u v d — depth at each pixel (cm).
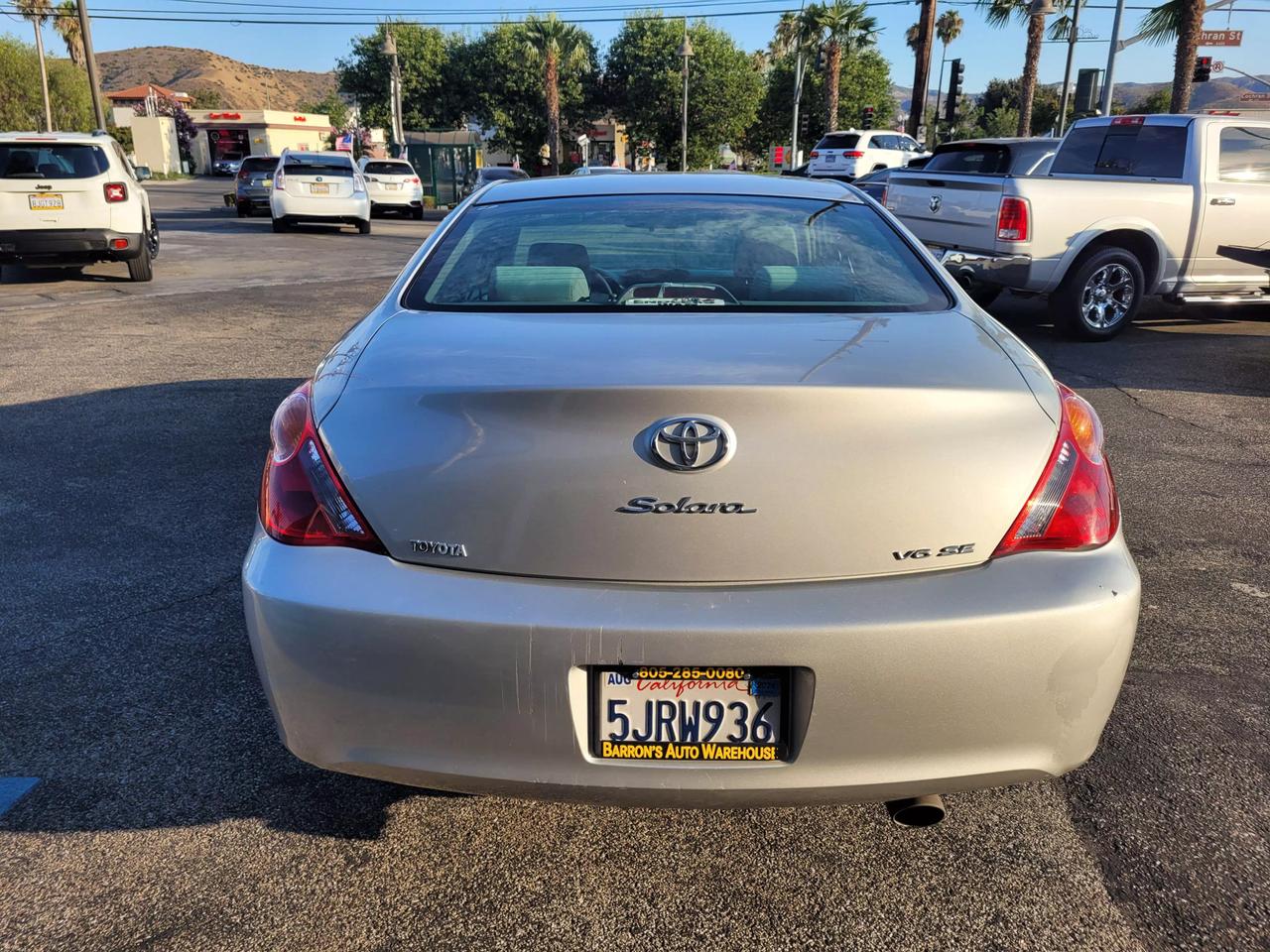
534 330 207
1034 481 177
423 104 6003
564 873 211
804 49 3859
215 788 237
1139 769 245
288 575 177
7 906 198
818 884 207
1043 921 196
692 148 5569
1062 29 2800
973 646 169
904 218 927
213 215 2584
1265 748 254
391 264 1424
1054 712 176
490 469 171
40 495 440
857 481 170
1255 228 848
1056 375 704
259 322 906
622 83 5709
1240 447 530
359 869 211
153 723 263
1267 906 199
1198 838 220
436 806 232
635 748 174
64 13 5544
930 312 227
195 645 306
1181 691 281
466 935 193
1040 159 1000
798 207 284
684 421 167
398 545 175
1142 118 873
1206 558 380
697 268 245
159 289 1131
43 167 1073
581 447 169
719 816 230
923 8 3127
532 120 5672
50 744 253
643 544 169
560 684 169
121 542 386
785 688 171
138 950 188
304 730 183
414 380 182
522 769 175
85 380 669
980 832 223
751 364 183
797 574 170
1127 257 812
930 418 174
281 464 187
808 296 234
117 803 231
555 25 4572
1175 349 808
